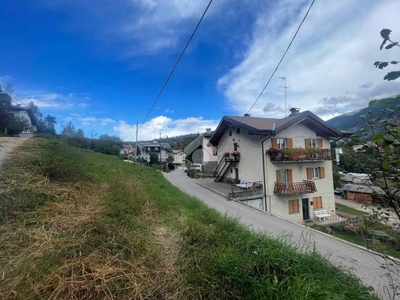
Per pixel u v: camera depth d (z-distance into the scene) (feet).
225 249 10.66
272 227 23.17
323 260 11.09
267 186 40.88
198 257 10.10
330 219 43.50
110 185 20.81
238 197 37.29
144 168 54.24
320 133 46.91
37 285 6.54
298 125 44.78
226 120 51.06
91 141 88.89
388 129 4.16
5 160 18.83
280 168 42.60
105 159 52.95
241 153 48.65
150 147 132.98
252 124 44.86
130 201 16.62
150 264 9.04
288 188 39.99
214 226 14.35
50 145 29.30
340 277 9.87
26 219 10.87
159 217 15.35
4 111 61.62
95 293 6.91
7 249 8.30
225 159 51.67
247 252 10.42
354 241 27.48
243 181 47.32
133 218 13.58
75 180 19.26
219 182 54.54
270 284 8.02
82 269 7.64
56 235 9.72
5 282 6.54
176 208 18.44
